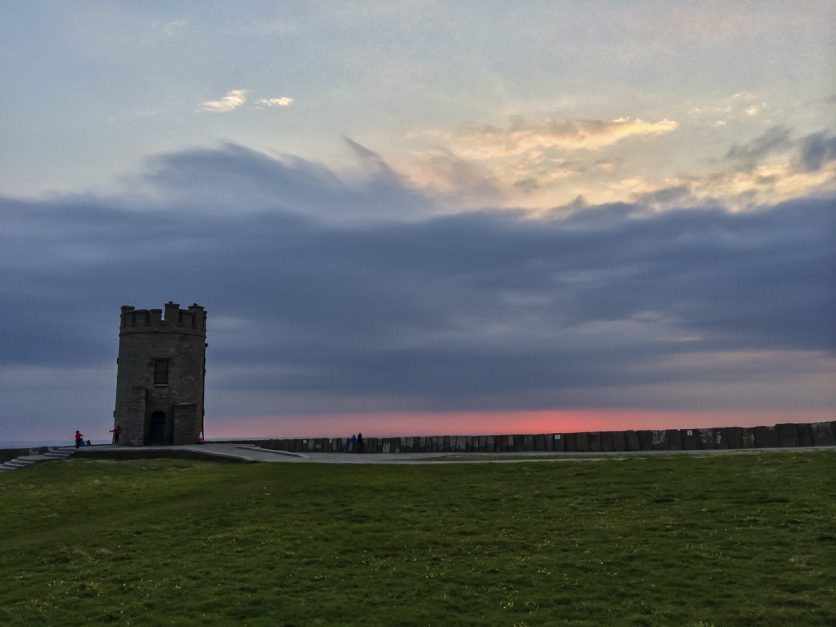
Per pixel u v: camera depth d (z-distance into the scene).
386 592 21.34
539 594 20.56
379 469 43.06
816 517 24.67
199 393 83.88
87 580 23.94
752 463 34.22
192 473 50.97
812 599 18.72
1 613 21.28
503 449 59.03
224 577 23.27
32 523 36.12
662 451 47.25
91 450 66.31
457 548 24.91
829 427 41.94
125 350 81.88
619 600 19.83
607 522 26.58
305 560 24.59
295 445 77.75
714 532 24.36
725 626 17.75
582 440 54.09
